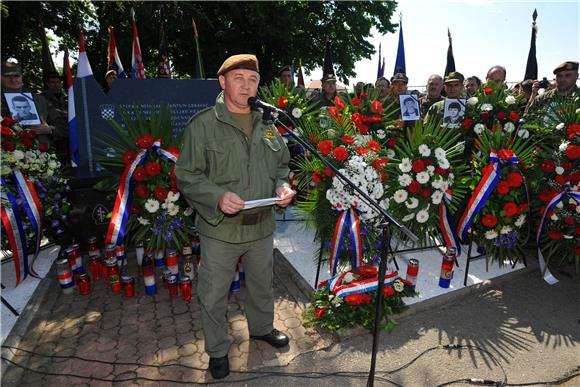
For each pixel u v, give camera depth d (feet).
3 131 10.68
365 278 10.05
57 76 19.12
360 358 8.54
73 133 13.74
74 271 11.41
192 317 10.02
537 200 12.21
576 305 10.75
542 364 8.44
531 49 23.85
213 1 42.01
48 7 38.47
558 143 12.00
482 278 11.85
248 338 9.13
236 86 6.73
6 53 38.91
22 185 11.06
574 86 14.70
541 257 12.15
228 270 7.43
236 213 6.72
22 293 10.87
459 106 14.67
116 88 13.05
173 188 10.83
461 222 11.32
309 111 15.49
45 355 8.50
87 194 13.05
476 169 11.73
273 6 41.88
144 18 39.47
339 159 9.95
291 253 13.64
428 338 9.26
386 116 14.10
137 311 10.27
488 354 8.73
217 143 6.89
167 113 11.42
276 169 7.72
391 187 11.10
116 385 7.66
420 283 11.53
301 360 8.44
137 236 11.09
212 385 7.70
